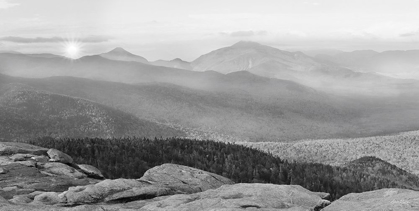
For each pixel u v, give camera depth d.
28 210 21.22
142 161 86.56
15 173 39.56
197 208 23.30
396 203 19.42
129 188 31.36
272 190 26.16
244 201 23.66
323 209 21.78
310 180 93.81
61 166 43.66
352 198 22.64
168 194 32.03
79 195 29.55
